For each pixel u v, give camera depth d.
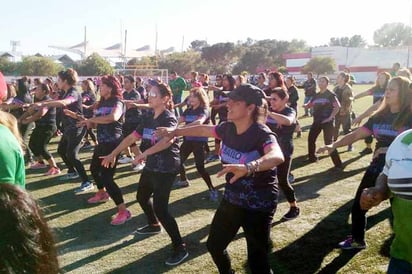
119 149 4.65
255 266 3.12
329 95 7.99
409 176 2.33
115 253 4.61
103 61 50.09
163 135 3.74
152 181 4.39
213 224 3.26
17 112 9.97
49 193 7.07
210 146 11.19
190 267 4.22
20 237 1.06
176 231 4.33
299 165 8.54
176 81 14.62
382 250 4.37
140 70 43.88
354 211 4.35
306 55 71.56
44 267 1.11
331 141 8.09
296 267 4.11
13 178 2.19
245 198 3.05
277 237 4.84
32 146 8.33
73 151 7.05
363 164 8.43
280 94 5.30
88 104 10.44
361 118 5.54
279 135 5.27
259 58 76.44
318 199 6.25
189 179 7.85
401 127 3.40
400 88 3.77
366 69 66.31
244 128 3.11
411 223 2.37
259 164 2.72
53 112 8.31
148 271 4.18
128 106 8.23
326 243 4.62
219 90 10.51
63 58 78.06
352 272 3.96
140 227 5.38
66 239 5.02
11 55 73.44
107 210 6.09
